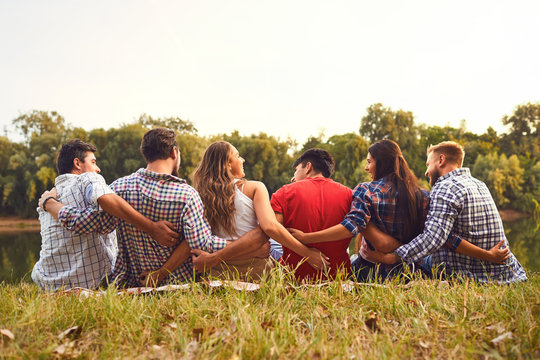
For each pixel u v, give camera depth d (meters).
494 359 1.50
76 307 1.94
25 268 12.34
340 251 2.79
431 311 1.95
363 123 59.75
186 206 2.49
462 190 2.76
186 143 48.53
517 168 49.00
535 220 42.69
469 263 2.80
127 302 2.02
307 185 2.82
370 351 1.56
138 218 2.41
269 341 1.57
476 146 64.62
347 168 47.44
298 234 2.71
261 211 2.63
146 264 2.56
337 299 2.15
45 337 1.69
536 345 1.52
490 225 2.79
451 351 1.57
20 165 47.25
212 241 2.53
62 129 56.44
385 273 2.83
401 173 2.89
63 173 2.83
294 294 2.16
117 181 2.58
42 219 2.71
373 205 2.80
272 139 53.84
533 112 67.62
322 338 1.60
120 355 1.53
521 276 2.85
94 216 2.46
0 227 40.41
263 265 2.67
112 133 49.75
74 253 2.61
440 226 2.68
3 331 1.64
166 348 1.60
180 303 2.04
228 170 2.76
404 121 58.72
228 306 1.99
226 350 1.53
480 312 1.92
